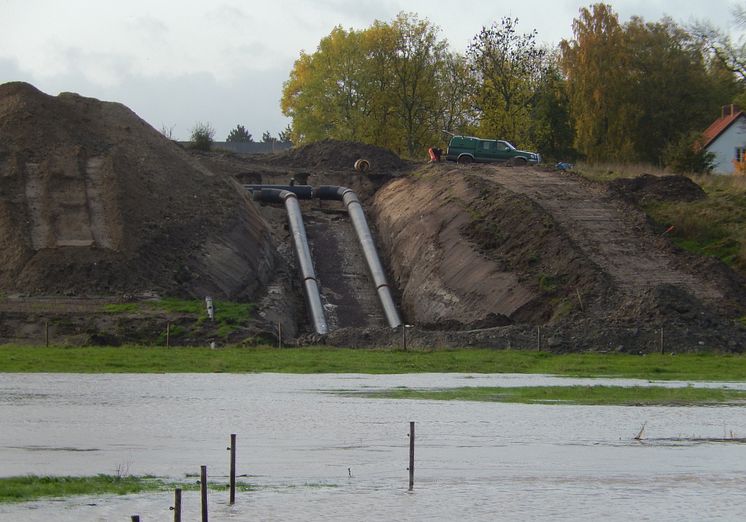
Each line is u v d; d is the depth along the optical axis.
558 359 58.97
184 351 61.41
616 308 68.50
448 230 85.81
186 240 83.44
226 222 87.81
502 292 73.81
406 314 82.69
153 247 80.81
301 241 91.75
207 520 23.34
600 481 28.52
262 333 66.94
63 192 85.25
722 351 62.53
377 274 87.06
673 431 36.53
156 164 93.12
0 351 59.06
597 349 62.28
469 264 79.38
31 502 24.80
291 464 30.11
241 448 32.28
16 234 79.94
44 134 91.50
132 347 63.38
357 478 28.50
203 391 45.38
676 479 28.92
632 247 79.31
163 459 30.41
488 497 26.52
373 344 65.62
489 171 99.56
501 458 31.48
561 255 75.94
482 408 41.19
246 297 80.69
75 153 89.56
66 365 53.94
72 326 67.25
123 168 89.00
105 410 39.19
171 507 24.25
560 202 87.75
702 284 74.44
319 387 47.34
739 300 72.81
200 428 35.62
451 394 45.03
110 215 83.25
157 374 52.03
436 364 56.47
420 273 84.25
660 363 57.66
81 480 27.22
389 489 27.22
